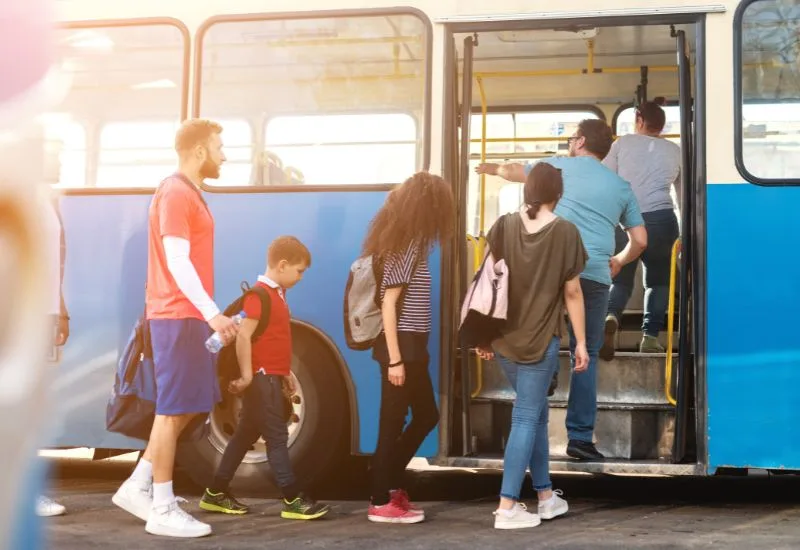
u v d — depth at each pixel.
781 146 5.14
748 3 5.21
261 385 4.82
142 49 5.68
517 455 4.62
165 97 5.64
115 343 5.54
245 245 5.49
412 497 5.77
